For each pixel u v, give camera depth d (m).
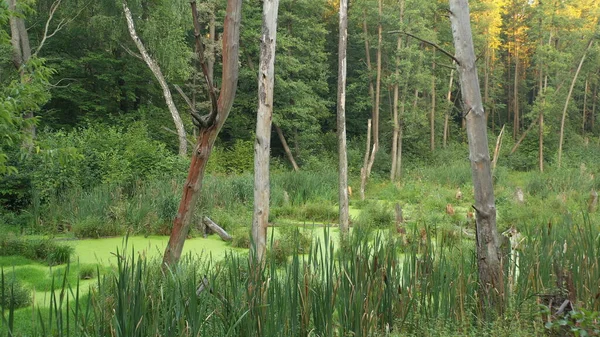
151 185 13.61
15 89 6.54
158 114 25.08
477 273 4.95
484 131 5.01
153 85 25.61
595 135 45.62
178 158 16.52
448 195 17.77
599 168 33.53
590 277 4.85
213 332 3.94
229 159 24.67
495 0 38.72
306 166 27.17
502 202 15.33
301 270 4.56
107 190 12.77
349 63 35.19
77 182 13.13
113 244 10.02
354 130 34.59
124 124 22.70
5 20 6.75
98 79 24.30
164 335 3.55
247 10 27.41
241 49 27.75
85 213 11.64
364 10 29.73
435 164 32.19
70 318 5.35
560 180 19.95
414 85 29.72
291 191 16.92
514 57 43.97
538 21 34.19
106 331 3.69
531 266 4.93
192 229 11.02
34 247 8.60
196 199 5.82
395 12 28.69
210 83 5.52
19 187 12.63
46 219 11.79
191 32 29.81
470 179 23.89
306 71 29.05
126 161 14.27
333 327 4.40
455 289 4.50
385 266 4.46
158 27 22.09
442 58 34.84
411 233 9.88
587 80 42.75
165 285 4.13
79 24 22.53
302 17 28.44
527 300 4.44
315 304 4.20
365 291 4.20
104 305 3.96
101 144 15.20
